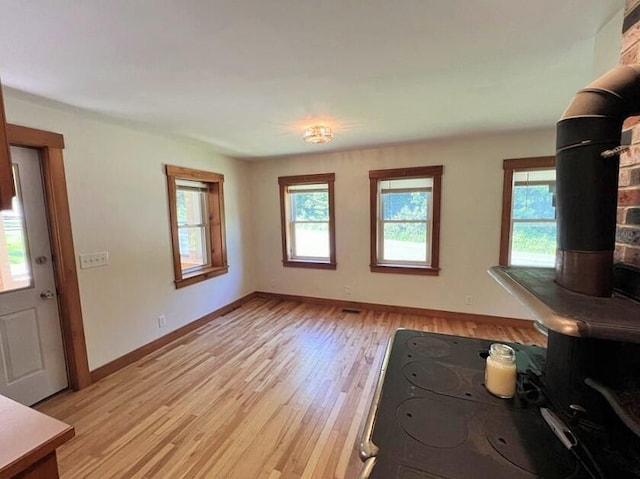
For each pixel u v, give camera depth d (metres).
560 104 2.37
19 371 2.21
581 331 0.67
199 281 3.77
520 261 3.53
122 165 2.84
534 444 0.82
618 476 0.71
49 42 1.40
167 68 1.69
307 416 2.11
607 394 0.77
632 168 1.07
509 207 3.45
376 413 0.96
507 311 3.61
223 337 3.45
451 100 2.27
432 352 1.36
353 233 4.25
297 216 4.70
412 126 2.95
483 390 1.07
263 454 1.79
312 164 4.37
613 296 0.88
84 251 2.53
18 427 0.88
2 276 2.13
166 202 3.31
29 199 2.24
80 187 2.50
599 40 1.41
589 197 0.87
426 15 1.27
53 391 2.39
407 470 0.74
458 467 0.75
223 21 1.27
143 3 1.14
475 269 3.69
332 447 1.83
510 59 1.66
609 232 0.87
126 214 2.88
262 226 4.84
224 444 1.87
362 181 4.11
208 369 2.76
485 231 3.59
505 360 1.04
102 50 1.48
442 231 3.78
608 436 0.80
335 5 1.19
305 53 1.56
